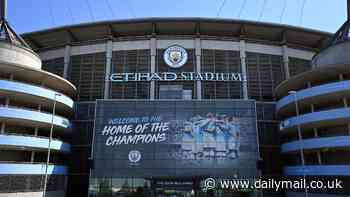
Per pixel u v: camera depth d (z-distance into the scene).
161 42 61.00
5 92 46.09
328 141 44.44
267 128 57.72
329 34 61.44
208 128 50.84
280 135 57.22
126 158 49.53
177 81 58.88
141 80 58.78
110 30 61.59
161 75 58.91
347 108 43.91
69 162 56.62
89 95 59.91
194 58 60.03
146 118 51.50
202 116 51.47
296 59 62.53
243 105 52.16
